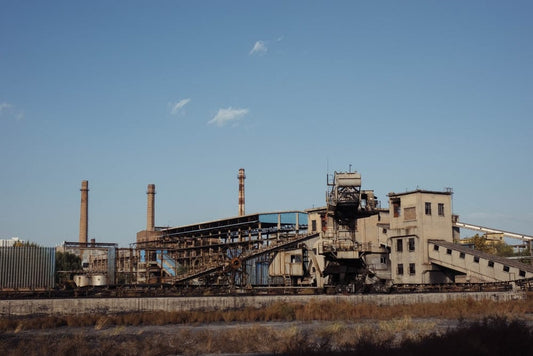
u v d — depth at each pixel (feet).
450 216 273.33
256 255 288.30
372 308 163.32
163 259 375.45
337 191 209.67
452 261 249.75
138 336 112.27
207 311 154.10
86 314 140.97
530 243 319.88
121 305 147.23
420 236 261.65
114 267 242.37
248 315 148.46
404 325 121.49
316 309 154.40
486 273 234.79
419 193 264.72
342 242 211.82
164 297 153.48
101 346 95.86
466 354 72.79
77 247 237.86
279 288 203.10
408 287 221.25
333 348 91.76
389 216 300.40
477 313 155.84
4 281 176.04
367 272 211.61
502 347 75.72
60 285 201.87
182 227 439.22
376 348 78.64
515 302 178.40
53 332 118.83
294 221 371.15
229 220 393.09
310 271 255.09
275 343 97.66
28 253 180.24
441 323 134.10
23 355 89.20
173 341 101.45
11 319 132.87
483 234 396.78
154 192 552.41
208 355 90.48
